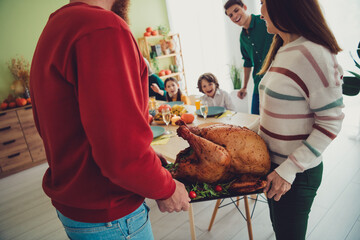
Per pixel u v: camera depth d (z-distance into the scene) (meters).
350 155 2.41
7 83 3.76
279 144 0.87
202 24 4.49
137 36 4.91
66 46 0.53
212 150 0.83
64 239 1.95
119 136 0.53
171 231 1.82
